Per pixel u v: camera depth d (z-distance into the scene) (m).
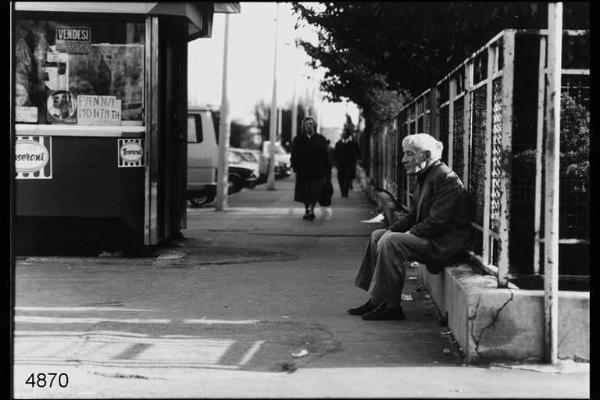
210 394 5.66
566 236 7.08
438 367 6.39
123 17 12.21
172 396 5.64
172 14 12.16
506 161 6.53
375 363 6.56
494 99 7.29
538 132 6.73
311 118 19.62
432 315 8.46
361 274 8.64
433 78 12.47
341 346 7.14
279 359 6.74
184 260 12.41
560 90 6.86
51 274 11.01
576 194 7.06
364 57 13.81
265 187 39.75
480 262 7.66
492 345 6.40
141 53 12.38
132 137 12.35
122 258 12.41
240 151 38.50
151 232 12.44
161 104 12.96
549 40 6.18
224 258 12.70
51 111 12.38
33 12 12.16
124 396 5.68
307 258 12.95
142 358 6.76
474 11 7.35
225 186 23.22
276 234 16.48
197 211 22.98
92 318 8.27
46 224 12.47
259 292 9.84
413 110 15.28
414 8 6.90
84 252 12.59
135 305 8.98
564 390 5.67
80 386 5.96
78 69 12.38
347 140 29.00
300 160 19.55
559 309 6.35
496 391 5.66
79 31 12.36
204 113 24.77
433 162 8.34
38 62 12.37
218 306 8.96
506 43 6.51
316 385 5.87
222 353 6.93
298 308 8.88
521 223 7.38
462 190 8.19
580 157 7.08
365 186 32.66
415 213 8.52
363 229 17.58
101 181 12.38
